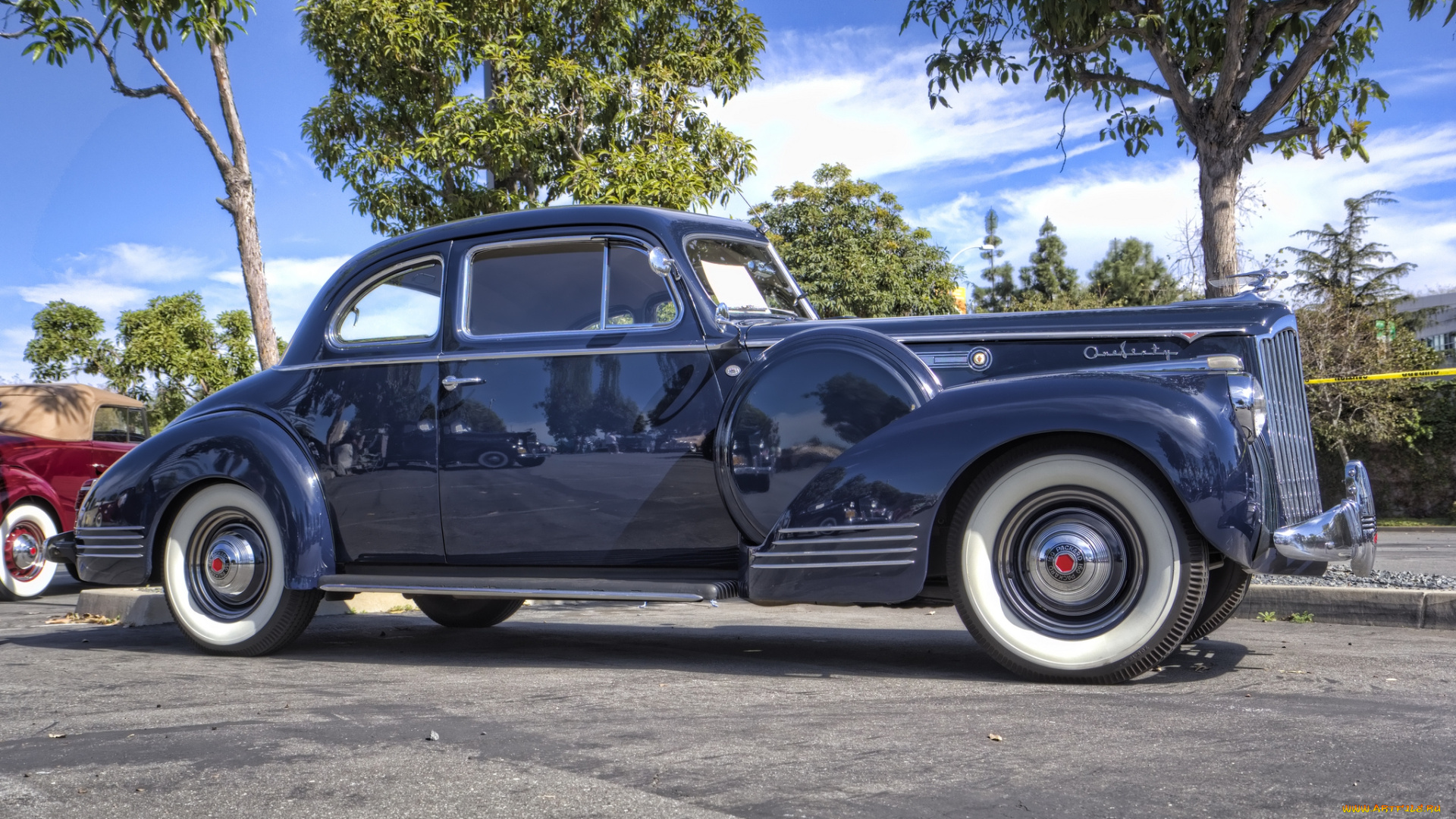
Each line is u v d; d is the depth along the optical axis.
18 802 2.36
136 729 3.07
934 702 3.24
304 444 4.71
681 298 4.24
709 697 3.40
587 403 4.25
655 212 4.44
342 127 9.37
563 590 3.99
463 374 4.46
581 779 2.44
